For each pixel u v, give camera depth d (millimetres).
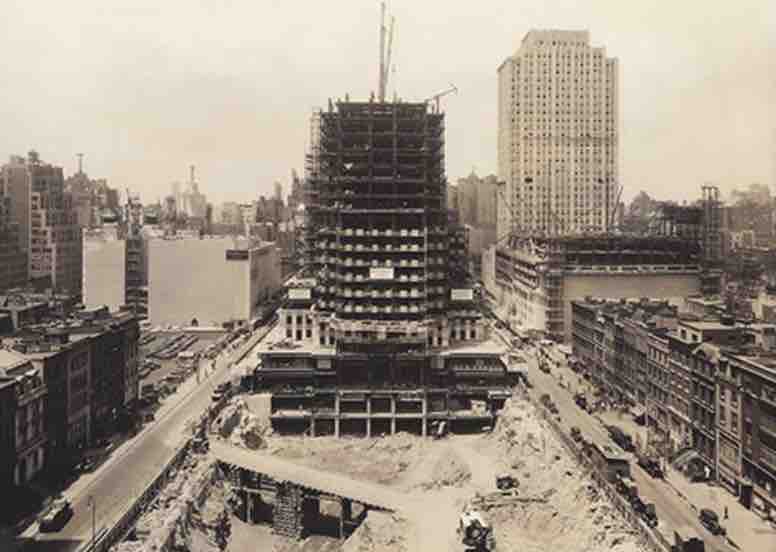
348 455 185375
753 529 122938
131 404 195000
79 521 125625
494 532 136750
